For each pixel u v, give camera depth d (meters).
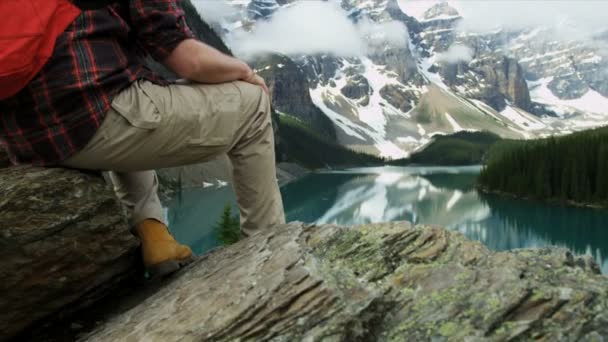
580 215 90.38
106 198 3.61
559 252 3.41
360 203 114.50
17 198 3.22
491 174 125.94
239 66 3.77
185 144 3.55
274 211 4.16
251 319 2.89
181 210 86.31
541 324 2.73
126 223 3.78
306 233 3.73
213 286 3.33
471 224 85.06
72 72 3.16
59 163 3.47
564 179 103.00
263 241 3.71
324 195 130.00
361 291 2.99
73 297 3.60
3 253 3.20
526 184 112.94
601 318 2.73
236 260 3.61
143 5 3.42
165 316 3.19
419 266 3.29
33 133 3.29
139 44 3.72
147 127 3.35
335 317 2.81
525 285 2.89
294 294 2.93
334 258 3.43
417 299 3.05
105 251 3.64
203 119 3.56
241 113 3.77
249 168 4.03
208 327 2.91
